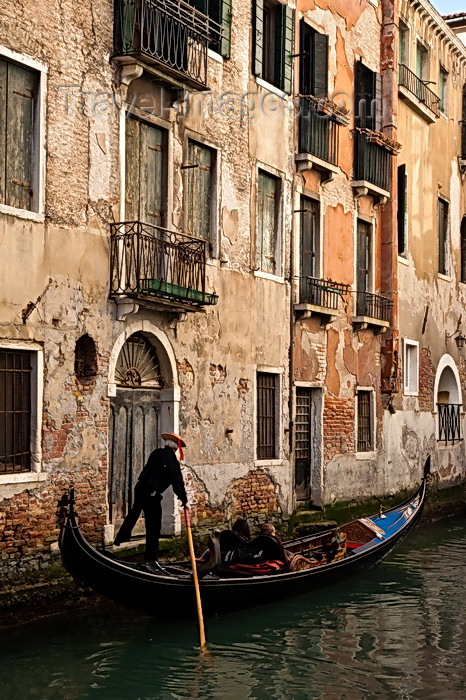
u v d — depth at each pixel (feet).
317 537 43.91
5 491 32.58
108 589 31.32
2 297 32.68
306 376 52.75
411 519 50.06
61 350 35.14
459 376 78.07
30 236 33.86
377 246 62.18
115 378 38.78
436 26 72.13
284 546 41.29
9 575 32.50
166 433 39.01
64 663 29.50
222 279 45.01
